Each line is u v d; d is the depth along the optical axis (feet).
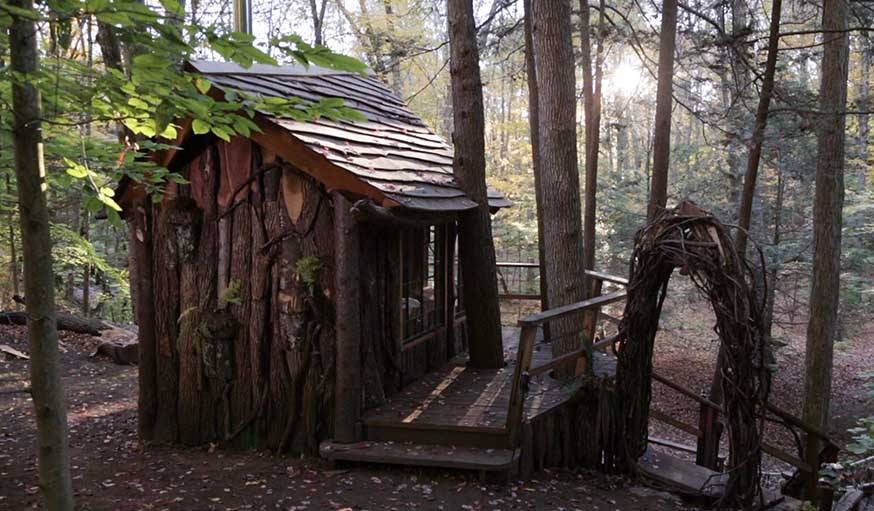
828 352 28.73
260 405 18.78
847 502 18.28
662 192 30.42
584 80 36.94
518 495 16.24
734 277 15.46
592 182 37.04
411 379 22.00
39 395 7.37
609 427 18.57
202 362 19.30
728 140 30.76
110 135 25.05
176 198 19.30
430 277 25.55
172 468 17.63
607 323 48.14
